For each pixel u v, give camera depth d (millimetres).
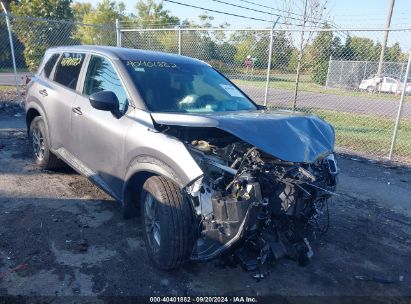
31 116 5902
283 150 3045
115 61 4137
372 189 6043
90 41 21672
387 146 9258
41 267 3340
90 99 3523
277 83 23109
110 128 3793
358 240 4301
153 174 3445
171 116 3297
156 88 3939
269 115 3664
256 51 12562
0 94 12992
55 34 17750
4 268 3281
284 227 3127
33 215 4277
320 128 3648
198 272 3441
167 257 3115
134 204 3795
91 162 4223
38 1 20609
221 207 2812
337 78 23844
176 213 3043
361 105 18531
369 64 23281
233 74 13414
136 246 3775
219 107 4129
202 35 13477
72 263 3432
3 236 3785
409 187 6227
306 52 11781
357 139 10016
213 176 3059
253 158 3061
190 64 4699
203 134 3547
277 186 2980
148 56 4453
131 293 3098
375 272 3686
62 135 4832
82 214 4379
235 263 3186
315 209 3193
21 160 6168
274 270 3580
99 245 3752
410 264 3881
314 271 3623
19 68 23531
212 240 2908
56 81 5238
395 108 17938
